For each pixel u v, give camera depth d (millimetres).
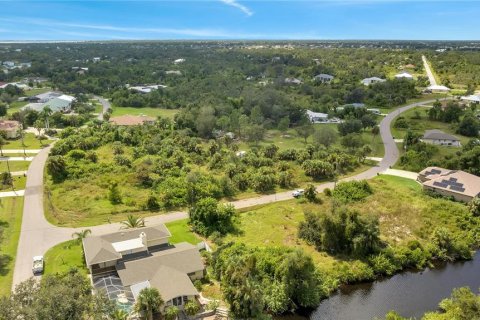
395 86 194250
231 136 137750
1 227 67062
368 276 59875
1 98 180625
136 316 47469
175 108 187875
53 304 37812
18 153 114938
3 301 38094
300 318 51812
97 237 60406
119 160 101000
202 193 82250
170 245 62781
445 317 48719
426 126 146500
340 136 137125
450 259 65500
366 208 80625
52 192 85875
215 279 57062
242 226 73562
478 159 98312
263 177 90938
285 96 166875
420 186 92312
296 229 72812
